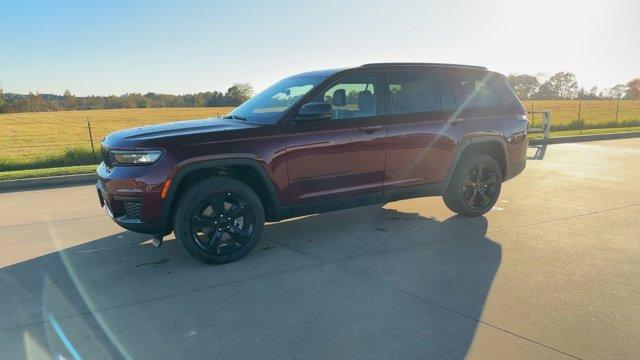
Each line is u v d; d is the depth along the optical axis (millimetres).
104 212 6555
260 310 3441
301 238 5184
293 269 4246
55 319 3355
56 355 2883
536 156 12047
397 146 5090
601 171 9602
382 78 5109
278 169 4477
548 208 6453
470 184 5797
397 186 5188
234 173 4617
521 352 2842
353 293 3709
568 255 4531
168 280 4047
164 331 3154
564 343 2938
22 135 27719
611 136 17094
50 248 4965
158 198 4074
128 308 3512
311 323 3230
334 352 2865
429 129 5277
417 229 5461
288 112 4578
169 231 4383
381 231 5398
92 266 4414
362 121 4879
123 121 38062
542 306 3447
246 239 4477
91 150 13000
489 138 5738
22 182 8633
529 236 5156
